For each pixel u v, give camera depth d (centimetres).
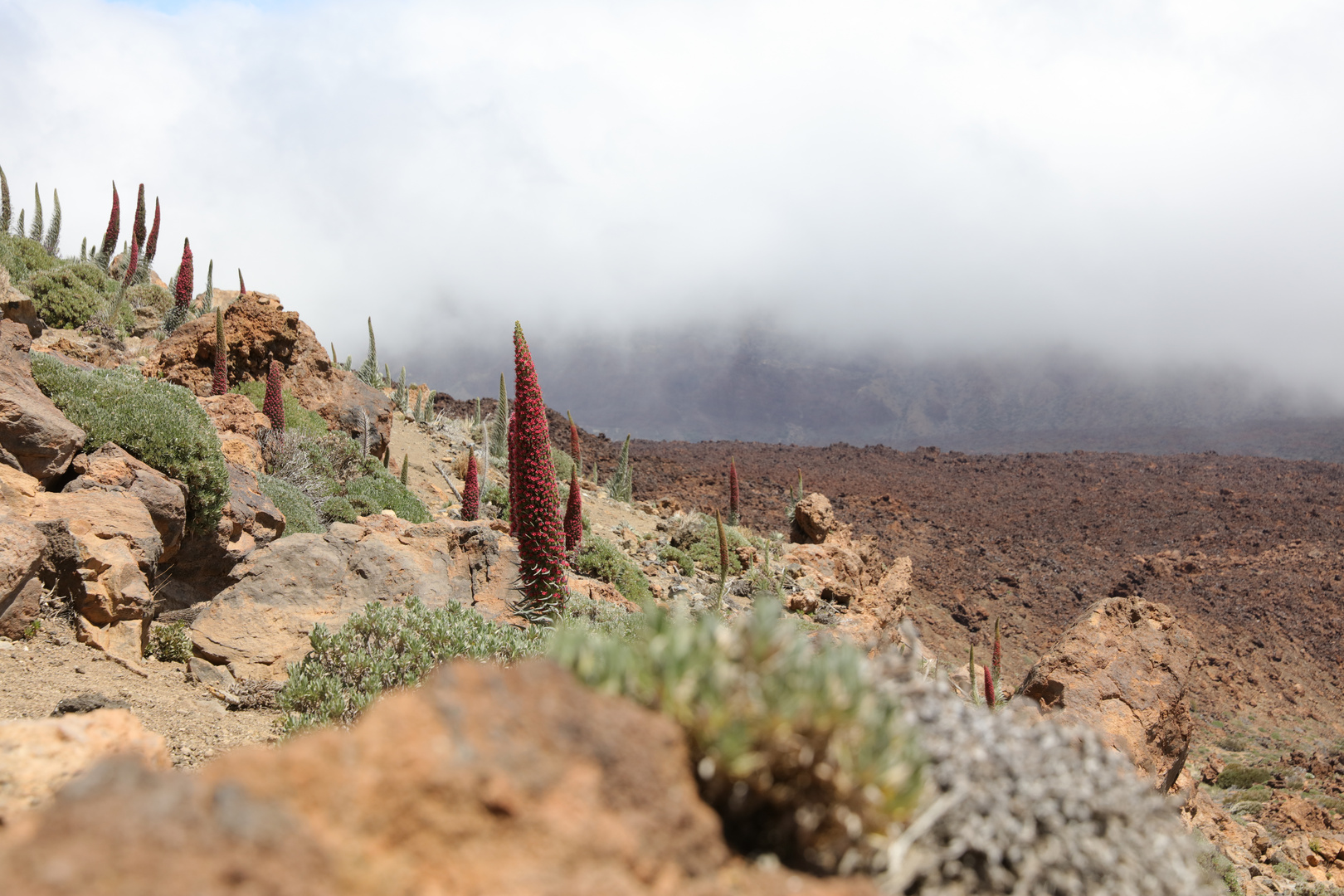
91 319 2009
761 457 10025
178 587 880
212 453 927
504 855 157
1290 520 8062
